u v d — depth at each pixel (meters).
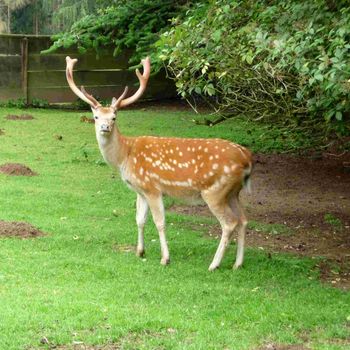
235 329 7.71
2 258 9.84
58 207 13.04
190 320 7.85
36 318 7.59
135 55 23.70
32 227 11.32
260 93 13.07
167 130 22.06
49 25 38.19
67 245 10.76
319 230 12.83
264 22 10.33
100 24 23.42
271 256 10.73
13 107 25.86
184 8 21.45
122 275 9.45
